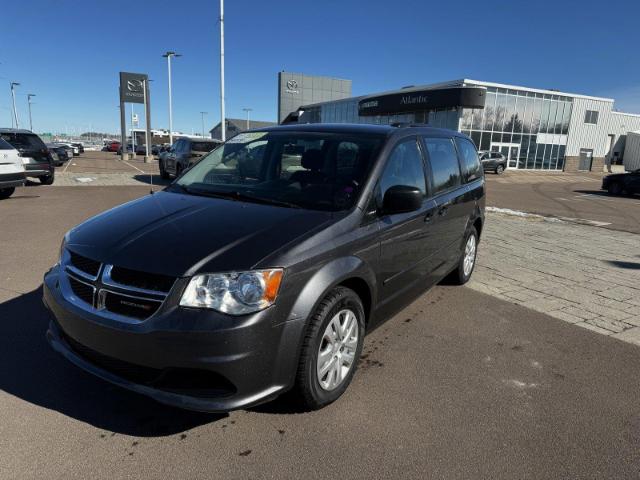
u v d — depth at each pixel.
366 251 3.16
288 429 2.79
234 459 2.52
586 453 2.71
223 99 25.39
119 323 2.49
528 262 7.18
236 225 2.87
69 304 2.71
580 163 45.97
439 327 4.45
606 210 15.57
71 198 12.30
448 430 2.86
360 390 3.26
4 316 4.21
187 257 2.54
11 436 2.63
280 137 4.03
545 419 3.02
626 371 3.73
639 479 2.51
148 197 3.68
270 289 2.51
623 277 6.50
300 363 2.74
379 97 40.69
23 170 11.50
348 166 3.52
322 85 65.38
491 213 13.17
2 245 6.84
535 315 4.88
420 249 4.04
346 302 3.00
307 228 2.87
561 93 42.19
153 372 2.52
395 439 2.74
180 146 17.58
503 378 3.53
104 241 2.81
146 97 38.19
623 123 51.16
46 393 3.05
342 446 2.66
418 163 4.13
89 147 97.88
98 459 2.48
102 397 3.03
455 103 34.31
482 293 5.52
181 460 2.50
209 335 2.38
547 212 14.42
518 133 40.94
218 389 2.51
